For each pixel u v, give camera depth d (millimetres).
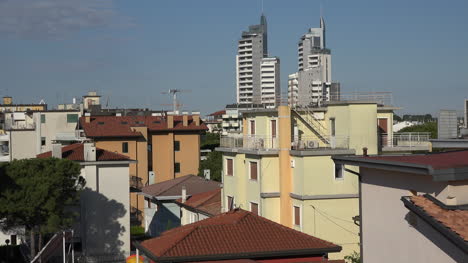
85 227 56250
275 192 49594
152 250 27391
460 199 18219
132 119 101812
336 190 47031
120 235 57250
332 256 46250
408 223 19859
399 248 20375
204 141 136250
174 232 30141
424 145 53281
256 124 53750
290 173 48688
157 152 101312
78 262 54125
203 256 26234
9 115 127062
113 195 57281
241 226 29078
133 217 81938
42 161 48562
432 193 19016
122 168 57594
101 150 59312
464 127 38250
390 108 53219
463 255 17078
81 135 97375
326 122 51406
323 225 46719
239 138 54219
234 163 54438
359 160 22047
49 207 46500
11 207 45406
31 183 46719
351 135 48812
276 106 52500
